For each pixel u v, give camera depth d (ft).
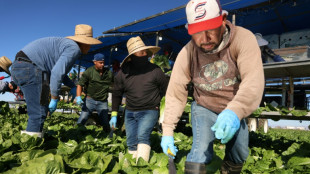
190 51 5.75
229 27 5.04
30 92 8.95
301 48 16.33
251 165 10.62
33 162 6.54
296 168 9.51
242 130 5.79
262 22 30.94
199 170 5.33
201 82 5.78
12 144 9.01
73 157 7.43
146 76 9.32
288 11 27.27
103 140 11.87
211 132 5.73
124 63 9.94
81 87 16.29
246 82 4.60
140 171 7.81
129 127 9.73
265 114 15.10
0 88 13.41
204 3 4.55
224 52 5.17
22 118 21.89
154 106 9.37
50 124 21.09
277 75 16.81
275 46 29.91
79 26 10.33
